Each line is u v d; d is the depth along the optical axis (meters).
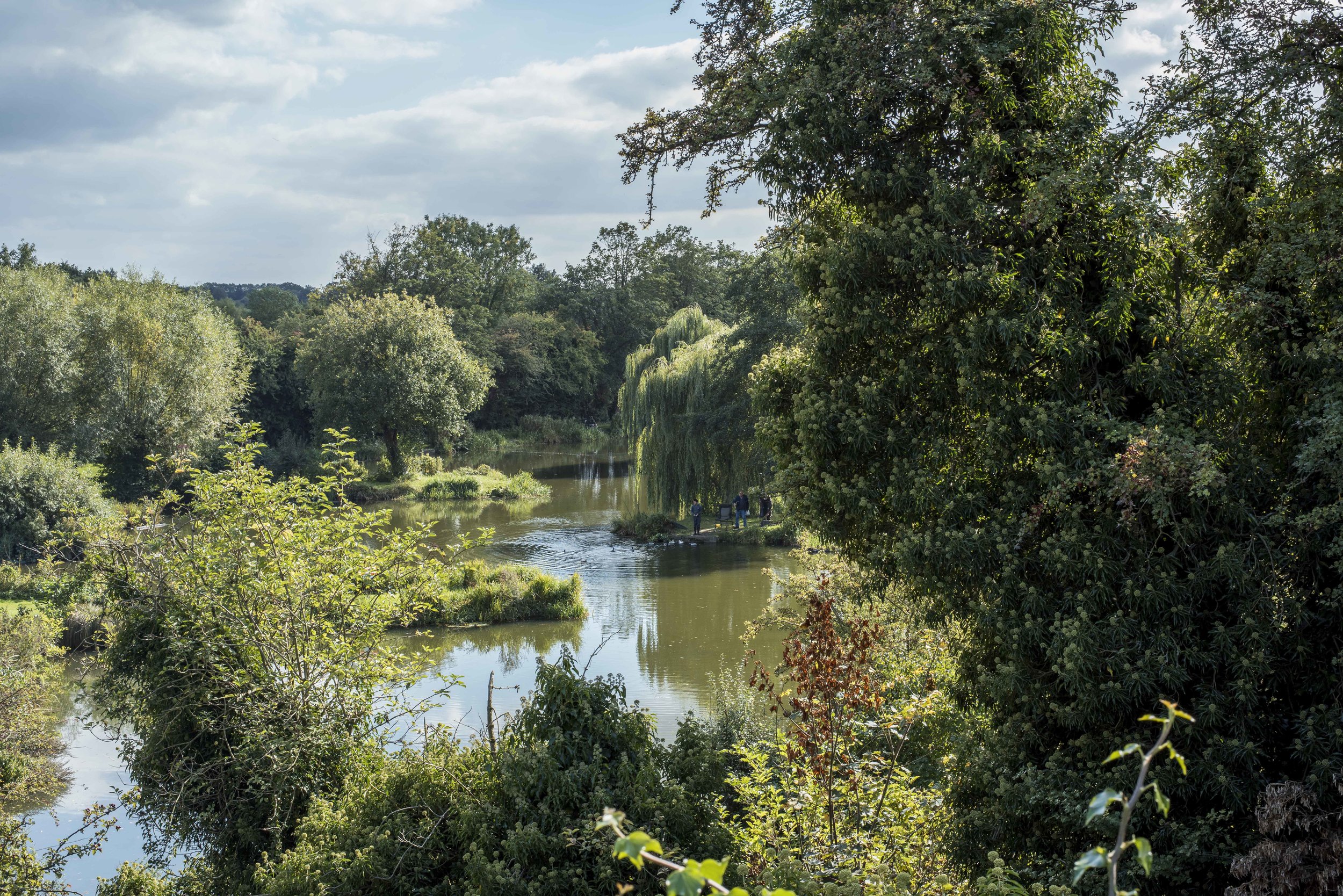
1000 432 8.47
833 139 9.38
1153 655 7.46
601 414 88.19
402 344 52.75
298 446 60.25
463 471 53.66
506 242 90.88
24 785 14.38
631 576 29.08
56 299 38.38
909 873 7.18
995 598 8.39
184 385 41.41
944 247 8.72
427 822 9.05
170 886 10.74
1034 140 8.80
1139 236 8.51
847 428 9.21
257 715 11.62
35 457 30.41
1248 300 8.17
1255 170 8.98
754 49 10.35
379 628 13.38
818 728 6.94
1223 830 7.16
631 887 1.82
